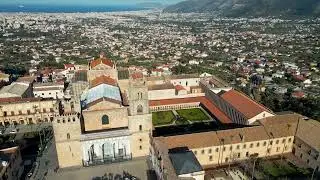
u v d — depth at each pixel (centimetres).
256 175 10656
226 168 11212
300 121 12419
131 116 11262
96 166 11219
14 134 14012
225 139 11375
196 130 14300
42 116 15350
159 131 14275
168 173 8769
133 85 10956
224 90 17275
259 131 11881
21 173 10806
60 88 18212
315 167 10831
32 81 18862
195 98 18250
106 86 12606
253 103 14038
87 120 11431
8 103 14738
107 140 11262
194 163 9344
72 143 10931
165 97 18000
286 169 11050
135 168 11112
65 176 10644
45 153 12294
